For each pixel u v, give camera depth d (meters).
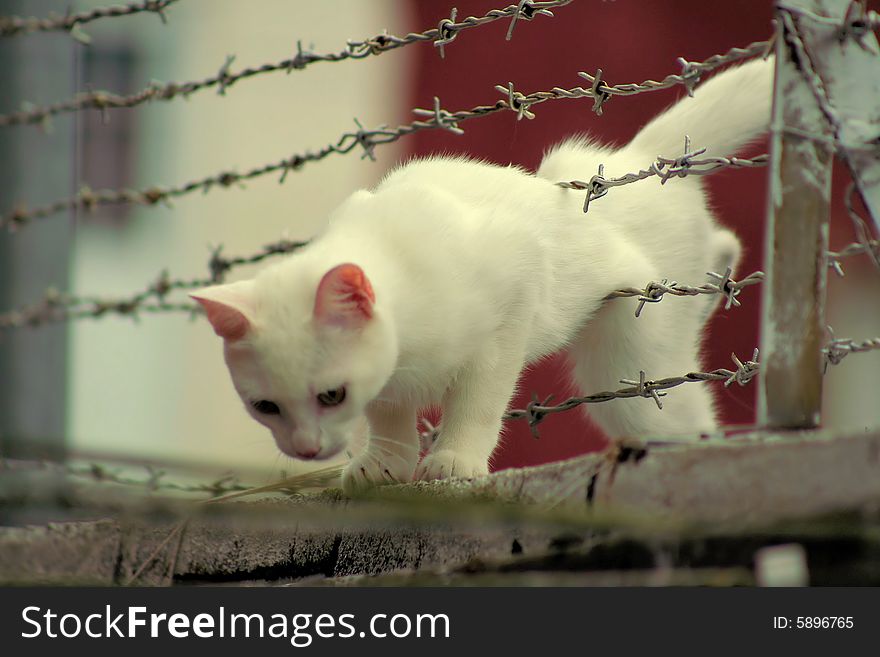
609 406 8.71
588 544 4.84
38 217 8.19
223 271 8.59
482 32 16.11
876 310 16.50
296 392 6.90
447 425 7.55
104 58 18.31
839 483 4.43
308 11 18.08
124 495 5.91
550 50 15.78
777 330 5.11
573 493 4.92
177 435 18.09
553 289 7.89
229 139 18.44
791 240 5.10
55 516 6.88
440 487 5.80
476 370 7.49
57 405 8.95
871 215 5.10
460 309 7.30
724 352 15.02
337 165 18.06
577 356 8.76
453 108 16.28
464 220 7.49
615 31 15.60
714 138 8.73
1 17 8.59
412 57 16.84
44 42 8.83
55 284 8.95
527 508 5.02
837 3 5.13
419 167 8.09
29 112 8.14
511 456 14.75
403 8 17.30
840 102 5.10
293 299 6.95
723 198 15.04
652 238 8.48
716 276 6.56
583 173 8.36
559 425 14.72
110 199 8.12
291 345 6.83
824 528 4.52
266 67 7.61
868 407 16.89
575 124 15.59
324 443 7.03
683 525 4.62
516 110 6.85
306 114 18.14
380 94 17.23
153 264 18.55
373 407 7.89
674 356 8.76
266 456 10.17
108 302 8.29
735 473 4.57
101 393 17.95
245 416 18.22
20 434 8.82
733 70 8.88
